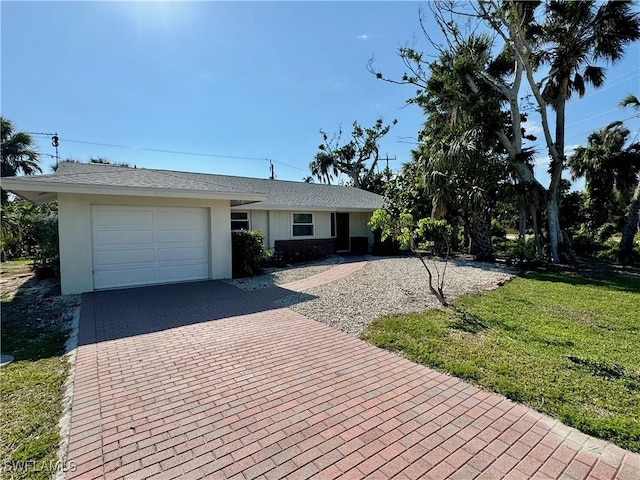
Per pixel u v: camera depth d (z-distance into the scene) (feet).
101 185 23.39
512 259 40.96
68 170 30.78
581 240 52.80
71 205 24.53
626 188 57.52
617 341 14.74
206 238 30.53
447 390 10.67
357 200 57.21
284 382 11.25
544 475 7.09
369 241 57.52
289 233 47.47
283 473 7.11
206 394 10.46
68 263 24.56
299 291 25.43
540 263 38.60
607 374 11.57
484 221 43.29
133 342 14.92
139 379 11.47
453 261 43.27
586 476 7.07
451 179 39.99
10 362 12.97
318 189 59.82
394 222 22.18
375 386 10.95
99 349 14.12
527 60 38.70
